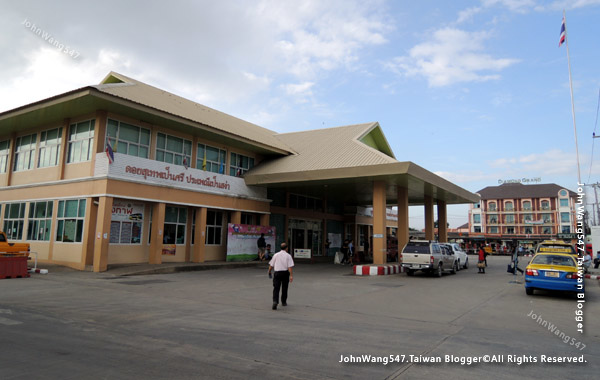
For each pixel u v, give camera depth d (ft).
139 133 72.13
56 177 72.49
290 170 87.10
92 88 59.47
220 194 82.17
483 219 274.77
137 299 38.37
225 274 65.16
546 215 259.19
